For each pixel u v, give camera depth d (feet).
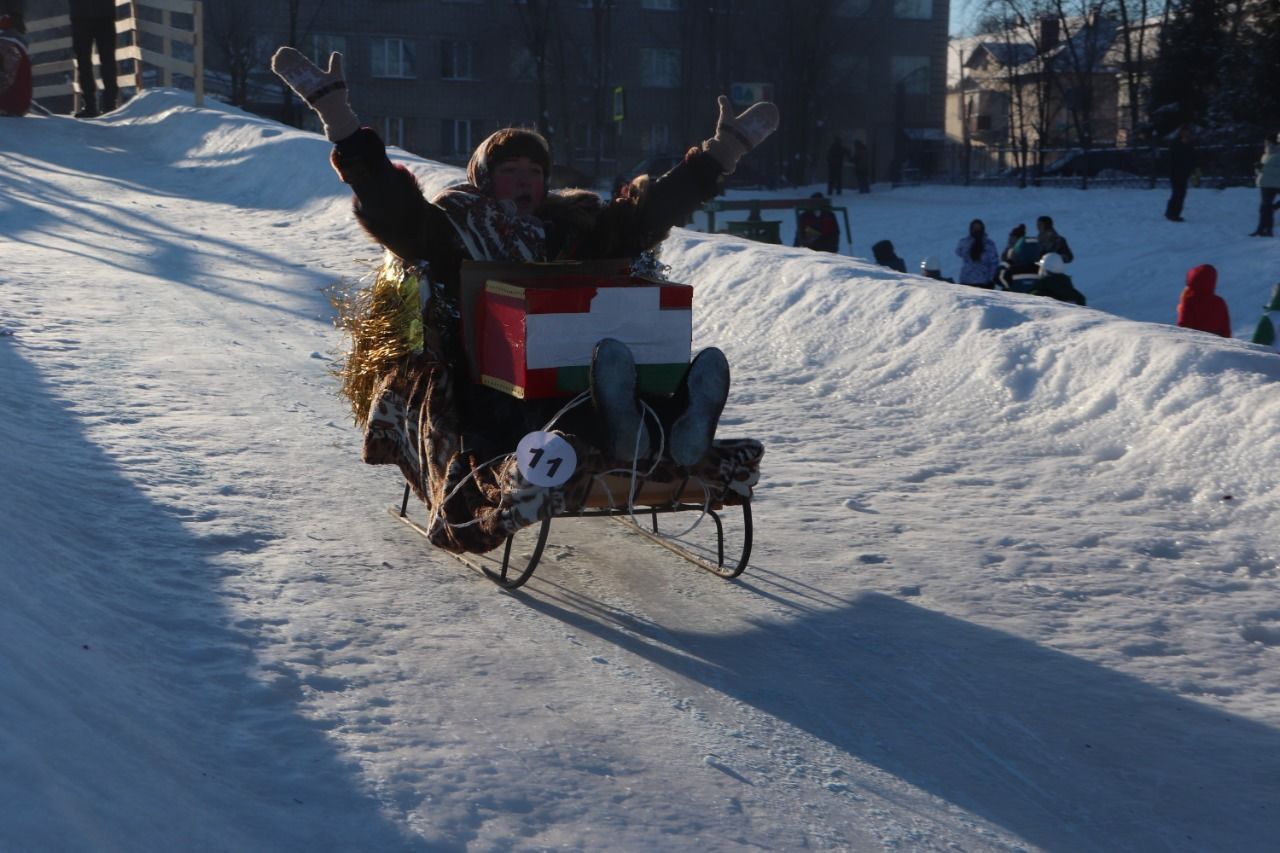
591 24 168.14
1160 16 160.76
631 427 13.61
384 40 167.63
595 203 16.01
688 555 16.52
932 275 52.24
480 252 15.10
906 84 181.06
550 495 13.62
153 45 155.02
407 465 15.65
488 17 170.60
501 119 172.55
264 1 158.71
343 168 14.44
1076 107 171.83
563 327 14.02
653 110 171.53
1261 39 129.18
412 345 15.16
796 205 70.59
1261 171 75.97
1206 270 35.04
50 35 120.78
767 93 164.96
